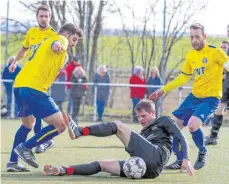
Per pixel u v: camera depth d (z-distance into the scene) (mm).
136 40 41938
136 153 13648
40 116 14133
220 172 15258
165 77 39750
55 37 14109
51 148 20172
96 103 34000
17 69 33281
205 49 16188
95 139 23672
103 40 42094
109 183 12938
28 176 13742
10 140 22656
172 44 40500
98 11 41531
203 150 15602
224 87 21891
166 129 13906
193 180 13875
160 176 14227
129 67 42312
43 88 14133
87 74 37094
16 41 40812
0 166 15461
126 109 38750
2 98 33906
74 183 12859
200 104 16078
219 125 22250
